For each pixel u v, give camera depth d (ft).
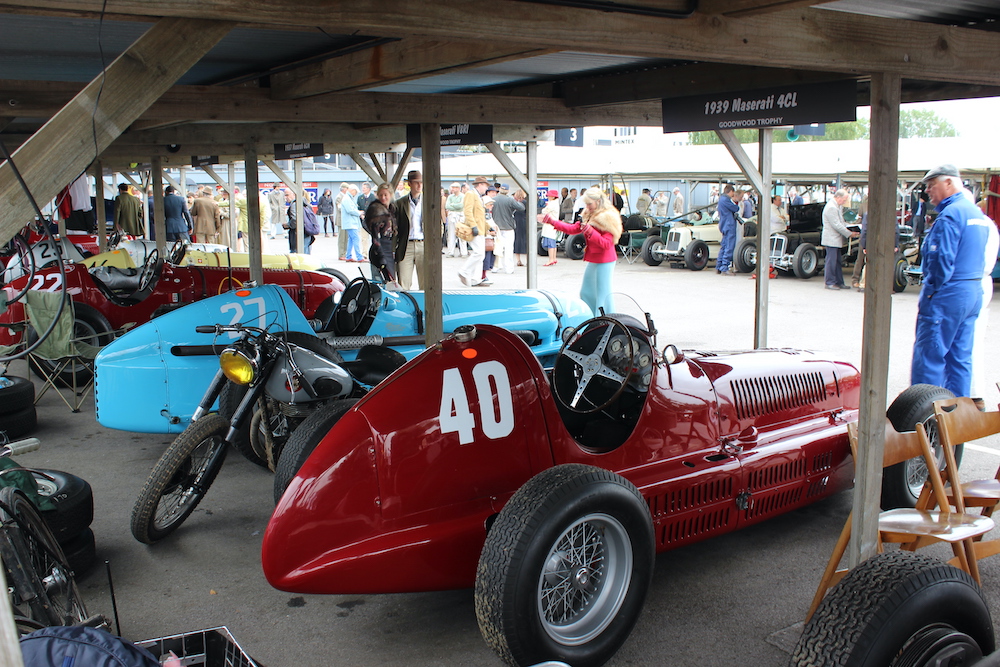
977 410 11.66
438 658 10.56
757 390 13.73
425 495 10.12
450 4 8.72
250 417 16.12
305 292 26.55
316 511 9.78
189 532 14.57
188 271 27.04
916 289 46.19
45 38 14.47
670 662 10.25
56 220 44.27
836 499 15.98
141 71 7.77
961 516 10.73
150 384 16.83
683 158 60.90
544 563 8.84
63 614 9.09
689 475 11.89
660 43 9.74
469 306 21.53
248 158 30.22
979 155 46.96
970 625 8.30
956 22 14.20
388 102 20.98
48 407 23.35
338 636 11.14
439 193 20.02
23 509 9.37
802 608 11.60
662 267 61.36
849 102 17.61
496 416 10.64
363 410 10.24
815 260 52.19
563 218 64.49
